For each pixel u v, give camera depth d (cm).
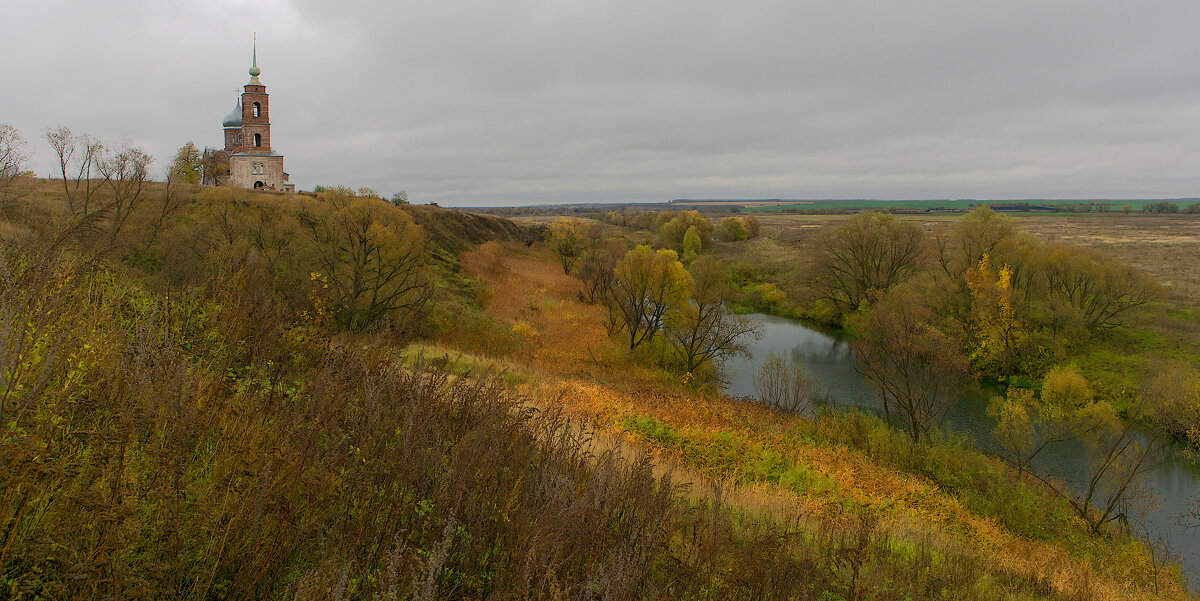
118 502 277
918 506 1550
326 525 343
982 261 3806
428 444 437
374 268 2438
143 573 266
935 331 3017
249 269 768
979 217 4106
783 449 1730
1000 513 1723
